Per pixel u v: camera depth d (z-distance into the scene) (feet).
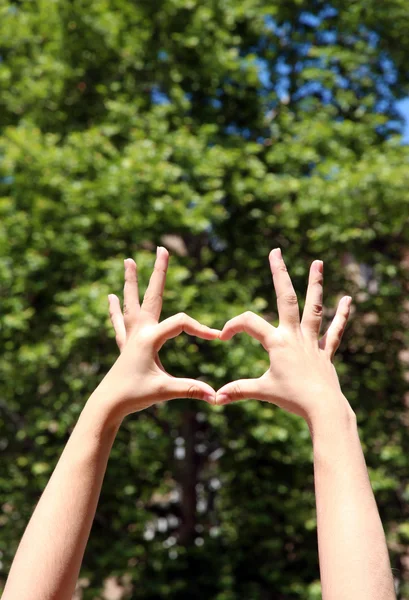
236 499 31.71
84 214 27.76
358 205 29.73
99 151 29.40
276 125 33.73
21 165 28.22
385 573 3.49
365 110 34.60
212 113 32.22
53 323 29.12
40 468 27.78
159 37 31.73
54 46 31.42
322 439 3.88
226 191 30.71
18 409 29.73
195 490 33.32
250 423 28.94
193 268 31.65
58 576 3.79
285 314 4.19
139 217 27.14
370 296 32.73
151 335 4.26
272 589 30.48
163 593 28.40
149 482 32.19
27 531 3.92
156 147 28.99
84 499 4.00
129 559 29.91
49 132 31.65
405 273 33.12
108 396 4.18
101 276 27.55
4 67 31.53
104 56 31.12
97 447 4.12
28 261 27.22
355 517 3.63
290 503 29.96
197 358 28.22
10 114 32.86
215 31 31.71
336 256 32.83
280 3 34.35
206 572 30.42
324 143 31.76
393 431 31.94
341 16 34.12
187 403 28.55
